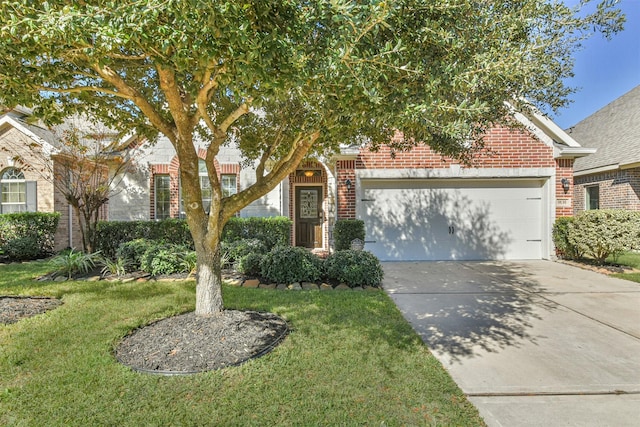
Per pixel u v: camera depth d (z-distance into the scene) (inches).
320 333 152.2
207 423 92.2
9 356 126.7
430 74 97.0
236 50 85.1
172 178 394.9
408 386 111.0
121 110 176.2
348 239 340.5
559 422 95.6
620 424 94.9
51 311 178.1
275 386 109.7
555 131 360.5
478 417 97.1
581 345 146.4
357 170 368.2
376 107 98.7
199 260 164.9
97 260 282.4
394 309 187.8
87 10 82.4
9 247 338.3
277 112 194.4
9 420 91.9
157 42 92.0
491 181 374.6
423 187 376.2
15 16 82.6
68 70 119.9
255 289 225.8
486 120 161.8
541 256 373.4
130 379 112.1
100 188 307.3
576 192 525.7
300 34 85.8
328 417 95.0
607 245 299.0
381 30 96.8
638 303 207.0
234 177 406.9
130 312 176.1
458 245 375.2
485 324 171.3
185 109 157.4
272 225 369.1
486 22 108.3
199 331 146.4
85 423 91.3
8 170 397.1
